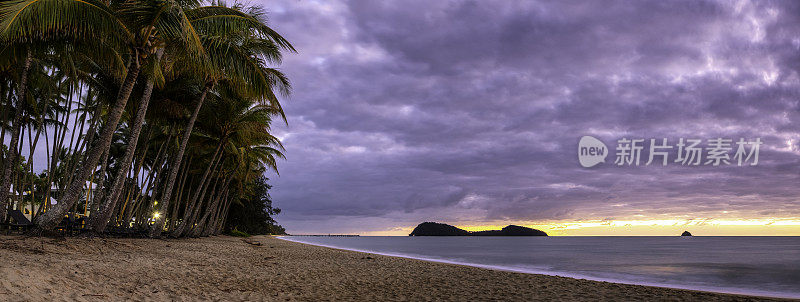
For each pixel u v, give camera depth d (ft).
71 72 59.41
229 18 44.65
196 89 80.07
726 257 129.49
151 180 121.70
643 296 34.76
